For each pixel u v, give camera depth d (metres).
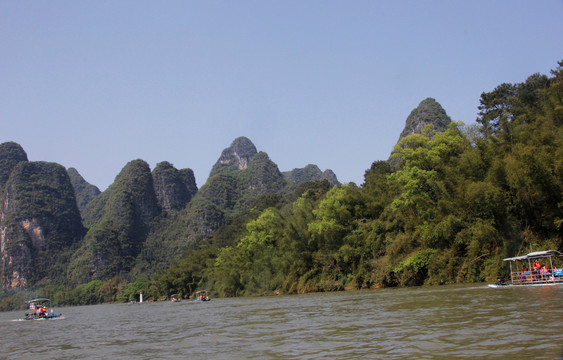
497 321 17.33
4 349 24.14
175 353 17.41
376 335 17.20
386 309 26.42
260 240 81.12
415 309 24.47
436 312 22.06
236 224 141.50
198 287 115.12
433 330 16.86
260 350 16.31
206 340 20.67
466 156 43.31
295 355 14.67
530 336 13.94
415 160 50.22
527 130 39.41
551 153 34.41
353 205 61.03
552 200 34.41
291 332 20.64
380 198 58.09
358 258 56.47
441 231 41.47
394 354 13.33
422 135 52.50
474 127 61.09
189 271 123.19
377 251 53.44
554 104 40.22
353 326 20.53
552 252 29.80
